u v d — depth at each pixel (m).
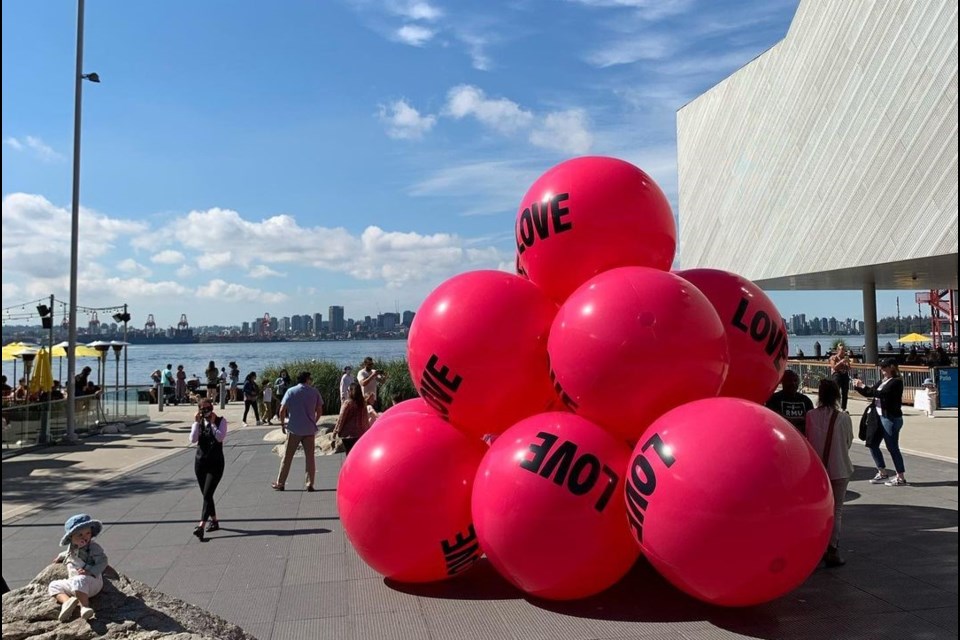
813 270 23.53
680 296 4.99
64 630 4.03
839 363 15.80
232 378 28.67
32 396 17.75
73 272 17.06
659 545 4.53
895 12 19.80
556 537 4.83
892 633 4.66
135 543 7.41
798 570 4.46
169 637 3.99
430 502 5.43
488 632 4.85
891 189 20.17
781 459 4.41
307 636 4.89
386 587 5.84
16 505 9.56
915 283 29.61
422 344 5.67
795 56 24.53
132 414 21.66
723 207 29.67
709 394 5.04
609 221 5.52
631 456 4.96
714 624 4.86
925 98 18.89
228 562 6.66
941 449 12.20
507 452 5.09
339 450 13.95
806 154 23.92
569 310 5.15
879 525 7.35
